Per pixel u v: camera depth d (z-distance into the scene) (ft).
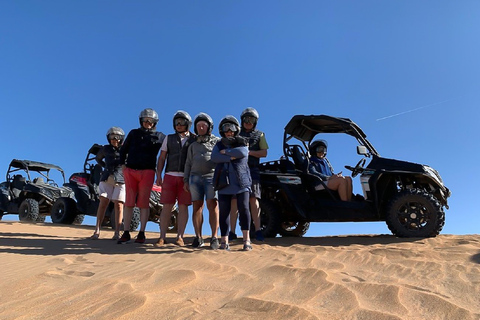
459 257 12.13
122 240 16.26
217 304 7.26
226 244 14.17
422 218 17.35
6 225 27.76
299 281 8.91
